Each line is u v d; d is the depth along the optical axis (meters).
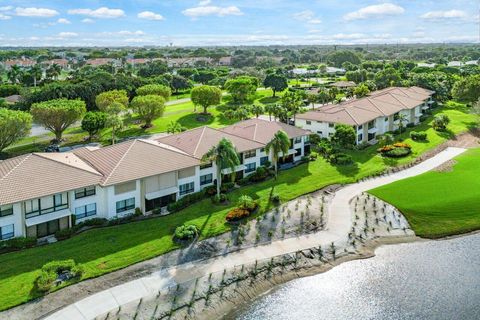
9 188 45.41
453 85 128.88
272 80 156.62
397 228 51.50
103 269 41.47
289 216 53.69
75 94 125.56
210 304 37.44
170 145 66.38
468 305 37.41
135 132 100.38
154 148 58.72
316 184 64.38
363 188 63.47
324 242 47.88
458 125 102.75
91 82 135.25
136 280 40.16
